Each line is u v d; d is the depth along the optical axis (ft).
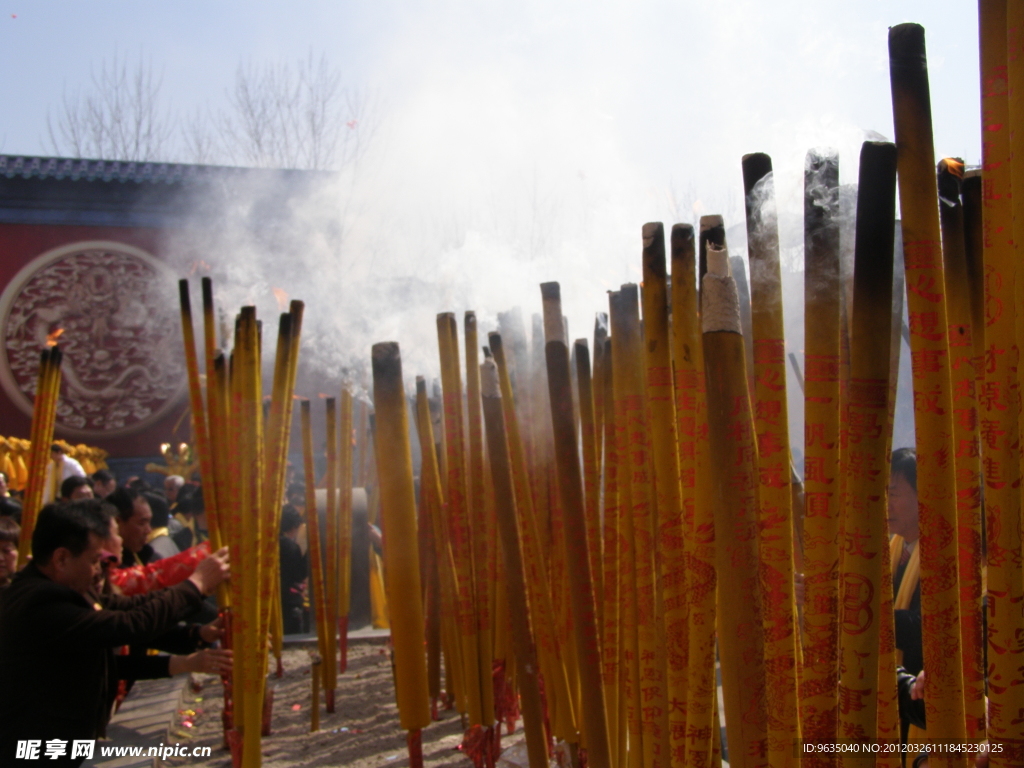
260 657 5.75
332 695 9.89
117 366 34.30
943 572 2.68
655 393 3.38
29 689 6.50
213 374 7.35
